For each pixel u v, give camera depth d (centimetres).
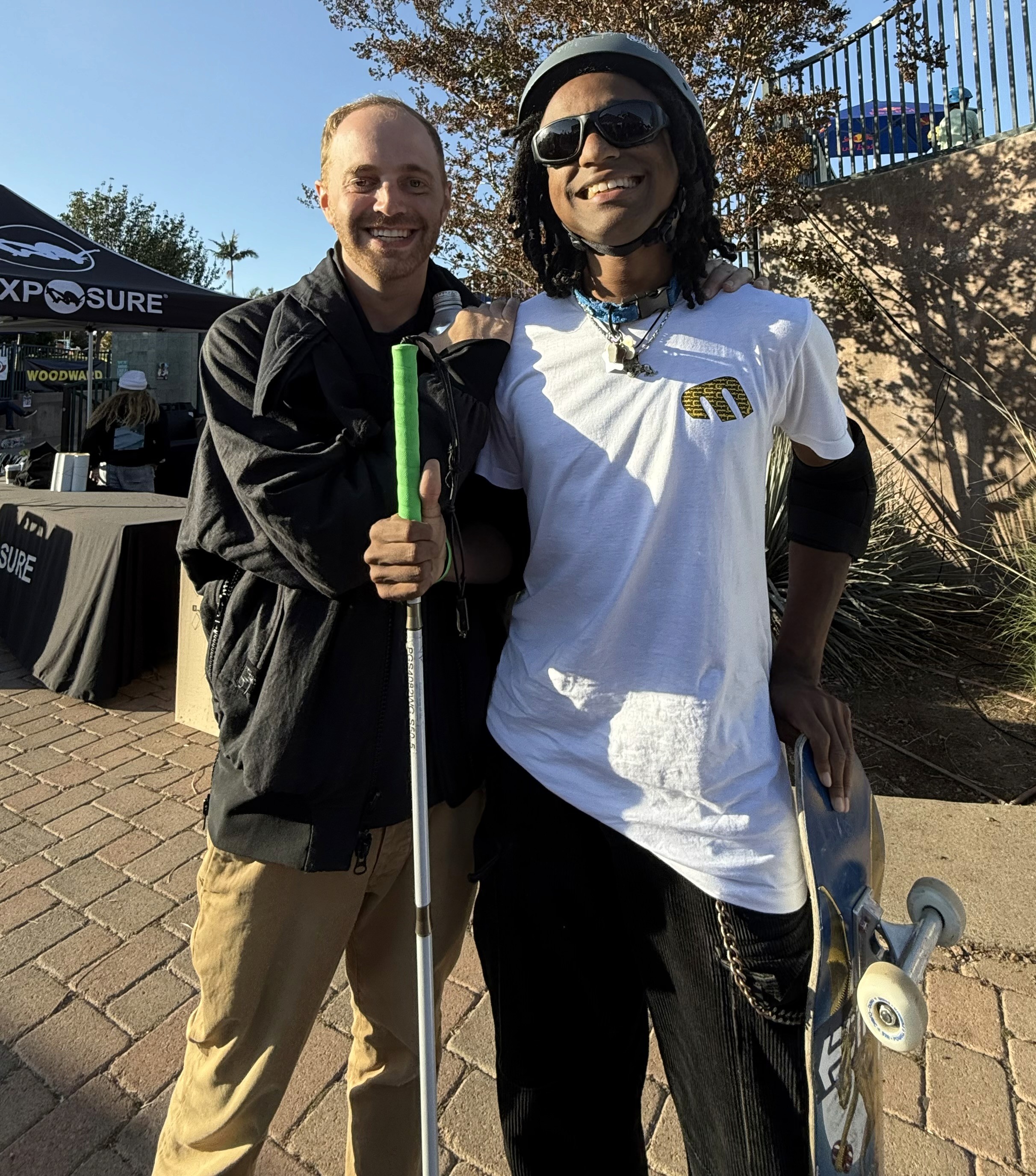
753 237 723
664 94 125
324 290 137
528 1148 144
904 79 682
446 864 153
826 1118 111
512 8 660
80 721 434
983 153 639
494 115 645
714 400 120
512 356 139
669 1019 130
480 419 132
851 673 459
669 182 125
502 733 142
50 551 504
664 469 120
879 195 698
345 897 138
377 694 133
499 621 162
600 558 124
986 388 653
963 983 226
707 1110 124
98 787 360
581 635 127
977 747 382
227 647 136
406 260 141
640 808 126
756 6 570
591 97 124
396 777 136
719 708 122
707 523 120
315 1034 222
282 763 127
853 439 140
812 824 119
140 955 253
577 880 137
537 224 142
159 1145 148
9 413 1647
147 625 471
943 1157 179
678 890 125
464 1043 217
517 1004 144
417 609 117
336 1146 189
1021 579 526
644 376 123
